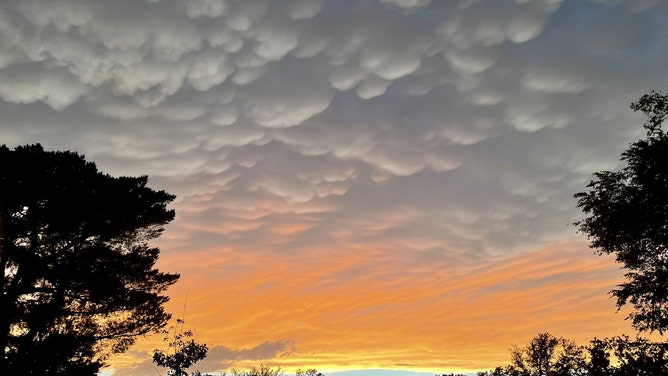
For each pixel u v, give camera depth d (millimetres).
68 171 17703
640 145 18141
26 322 17000
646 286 18172
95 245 19578
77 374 16859
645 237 18625
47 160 17547
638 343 11836
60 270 17250
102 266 18828
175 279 21625
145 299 19891
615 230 18891
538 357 32031
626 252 19250
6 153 16719
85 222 18438
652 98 18594
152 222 20828
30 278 17172
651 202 18016
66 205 17062
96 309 19312
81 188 17531
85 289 18172
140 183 20594
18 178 16562
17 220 16781
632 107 19172
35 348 16156
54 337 16812
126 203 18609
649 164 18297
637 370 11453
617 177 19453
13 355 15750
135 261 19688
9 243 16594
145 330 20578
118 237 20812
